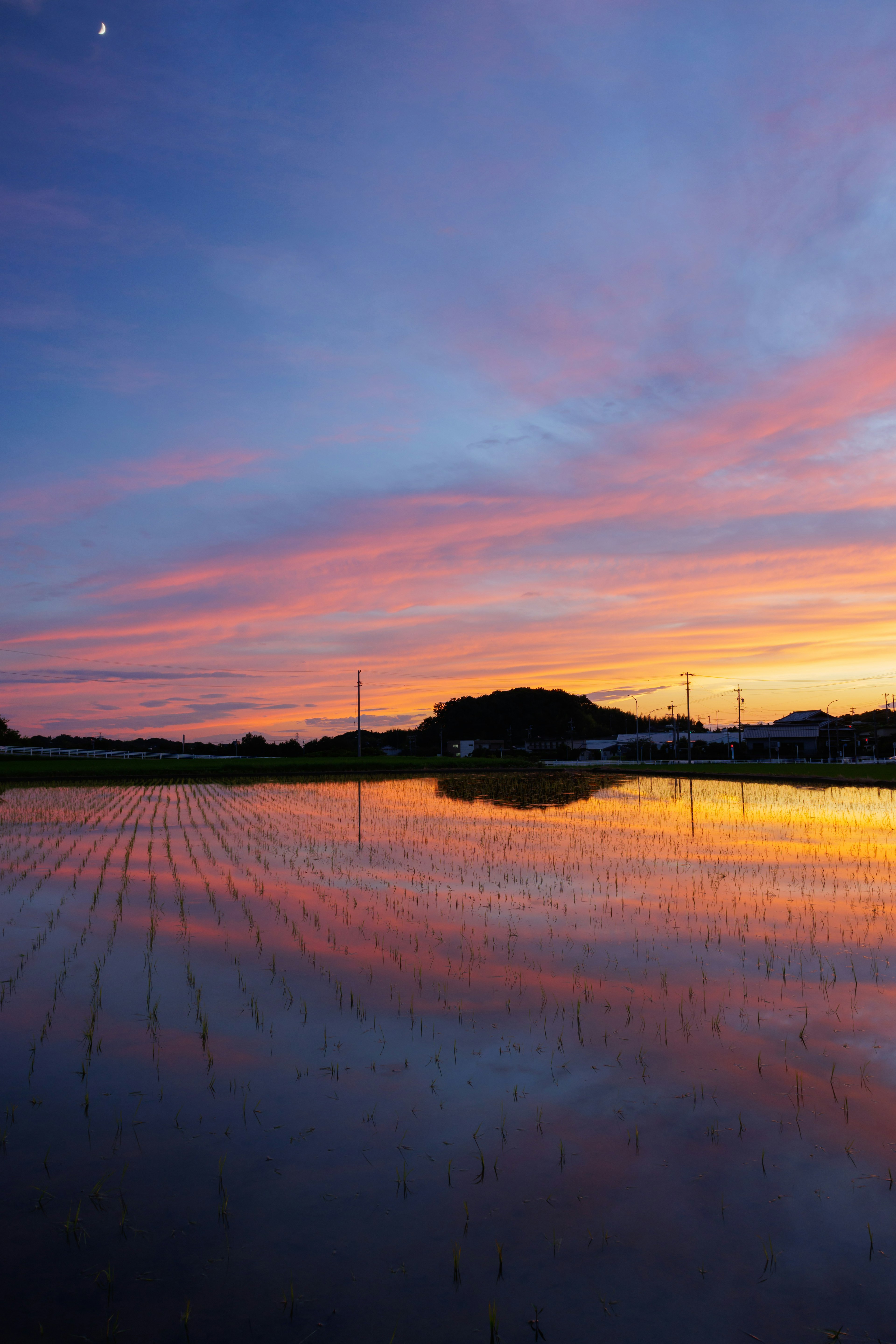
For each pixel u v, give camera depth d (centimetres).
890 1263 410
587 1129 540
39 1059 659
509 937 1030
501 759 9738
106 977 871
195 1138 533
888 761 10150
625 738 15612
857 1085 602
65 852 1783
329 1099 586
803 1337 363
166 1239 431
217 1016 753
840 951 965
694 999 793
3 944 1003
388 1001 791
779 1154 508
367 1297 389
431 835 2153
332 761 8431
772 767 7606
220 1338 363
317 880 1439
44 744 10219
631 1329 368
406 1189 474
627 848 1894
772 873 1522
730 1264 410
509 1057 656
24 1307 382
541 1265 410
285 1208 457
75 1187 479
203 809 3000
